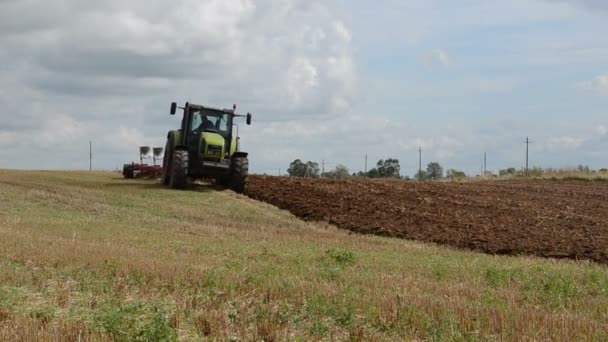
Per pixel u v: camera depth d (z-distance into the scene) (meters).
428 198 27.84
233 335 7.50
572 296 10.30
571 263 15.45
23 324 7.54
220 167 28.47
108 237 16.44
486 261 14.90
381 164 58.88
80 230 17.98
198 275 10.60
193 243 16.00
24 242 14.37
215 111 29.16
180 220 22.41
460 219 23.11
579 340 7.37
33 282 10.19
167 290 9.70
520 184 36.31
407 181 35.59
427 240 19.95
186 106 29.11
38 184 30.61
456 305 8.89
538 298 10.06
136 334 7.07
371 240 19.34
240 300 9.10
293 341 7.32
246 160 29.09
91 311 8.38
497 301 9.42
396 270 12.73
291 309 8.64
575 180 40.44
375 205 25.97
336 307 8.60
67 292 9.48
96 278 10.50
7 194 26.38
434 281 11.36
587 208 25.88
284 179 34.09
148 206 24.84
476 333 7.59
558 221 22.64
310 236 19.70
